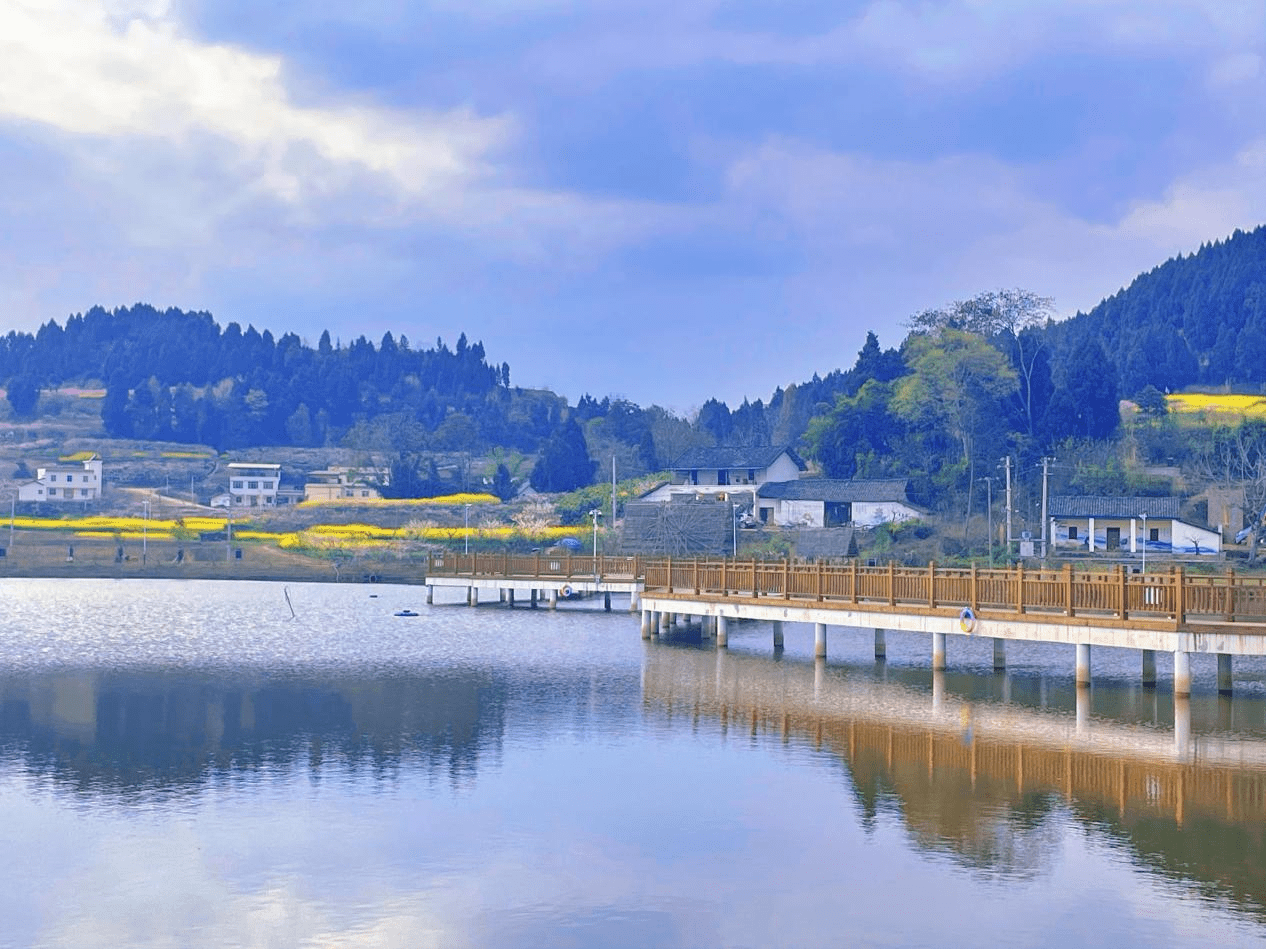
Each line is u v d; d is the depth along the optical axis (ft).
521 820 81.05
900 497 395.14
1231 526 360.48
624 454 640.58
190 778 92.48
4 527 483.10
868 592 144.36
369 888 68.85
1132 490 392.47
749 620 215.10
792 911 65.36
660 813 82.48
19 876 70.79
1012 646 172.65
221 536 478.18
